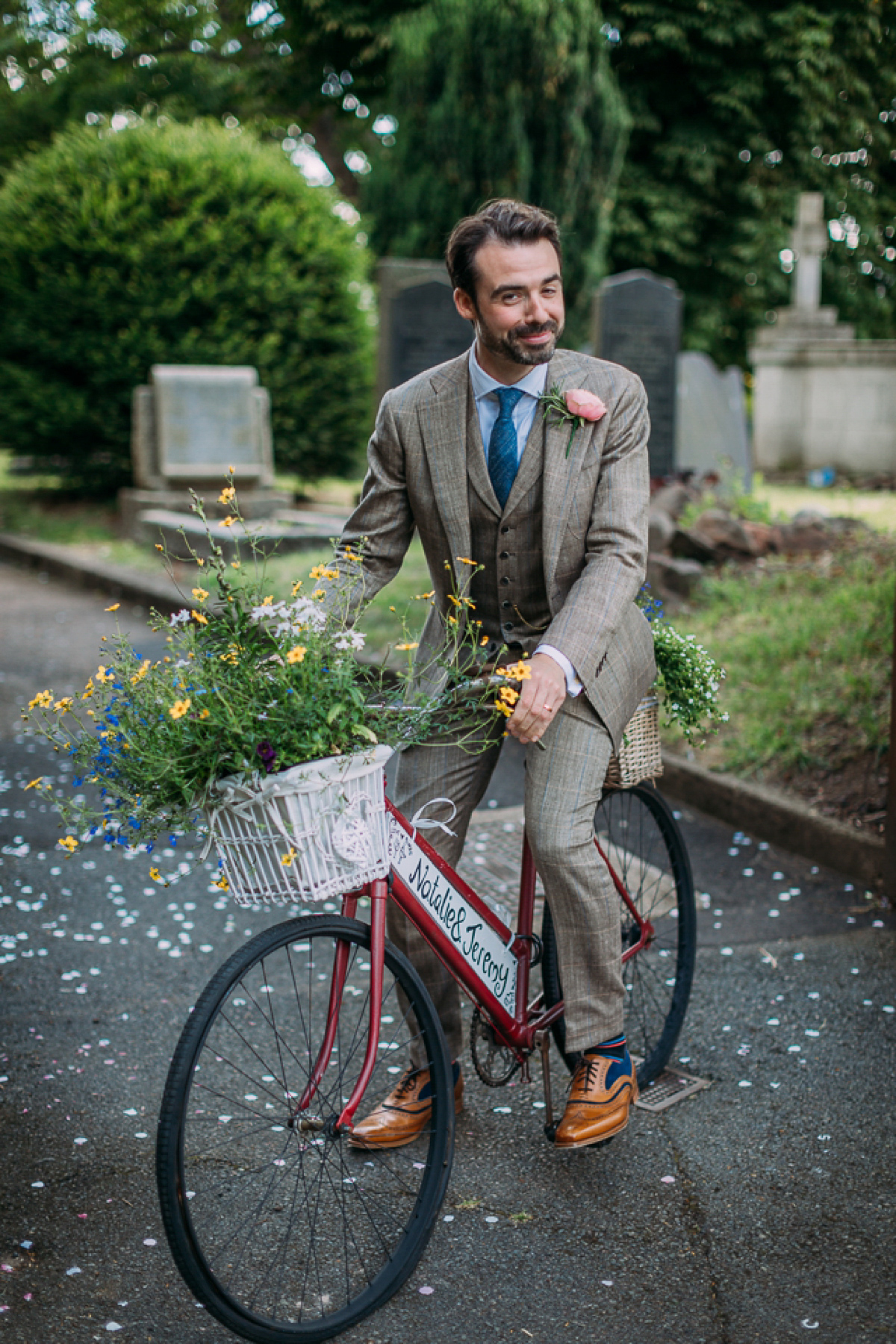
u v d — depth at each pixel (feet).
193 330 40.60
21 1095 9.40
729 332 66.44
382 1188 8.25
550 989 8.77
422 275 31.12
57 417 40.09
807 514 27.27
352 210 61.82
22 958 11.93
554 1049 10.21
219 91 66.80
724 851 14.56
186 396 38.45
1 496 47.80
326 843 6.34
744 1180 8.27
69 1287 7.27
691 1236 7.70
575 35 38.29
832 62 56.65
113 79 66.39
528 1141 8.80
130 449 41.45
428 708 7.11
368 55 52.70
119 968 11.71
